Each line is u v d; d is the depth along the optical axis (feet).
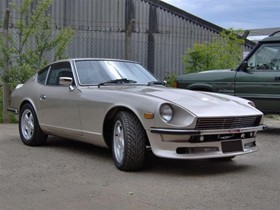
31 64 35.22
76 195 16.16
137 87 21.43
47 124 23.91
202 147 18.39
